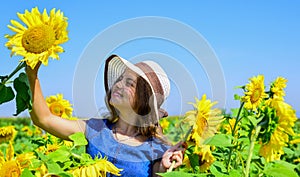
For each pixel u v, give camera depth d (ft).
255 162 15.46
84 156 13.23
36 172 12.76
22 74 13.23
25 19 12.89
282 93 17.62
